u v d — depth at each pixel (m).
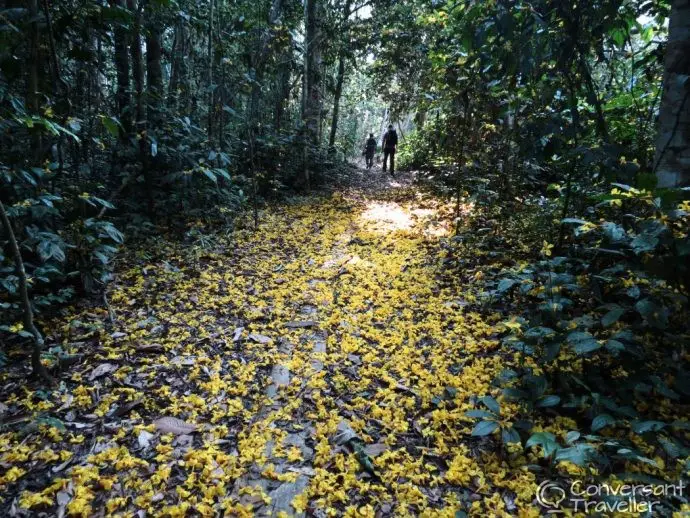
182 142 5.68
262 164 8.30
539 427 2.19
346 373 2.94
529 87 3.81
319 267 4.95
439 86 5.86
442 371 2.88
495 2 3.27
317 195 8.86
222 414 2.48
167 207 5.59
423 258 5.08
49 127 2.73
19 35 3.25
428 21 6.08
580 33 3.33
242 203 6.92
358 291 4.21
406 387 2.76
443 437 2.32
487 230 5.11
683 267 2.13
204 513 1.85
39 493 1.90
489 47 3.53
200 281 4.31
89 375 2.80
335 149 11.55
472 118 6.16
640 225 2.22
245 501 1.95
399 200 8.67
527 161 5.88
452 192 7.05
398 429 2.38
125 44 5.06
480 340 3.29
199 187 5.90
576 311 3.13
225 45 6.10
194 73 7.34
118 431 2.33
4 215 2.31
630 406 2.28
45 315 3.35
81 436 2.28
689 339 2.35
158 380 2.80
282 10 8.66
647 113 4.12
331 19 10.23
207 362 3.01
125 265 4.49
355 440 2.30
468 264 4.69
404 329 3.49
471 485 2.04
